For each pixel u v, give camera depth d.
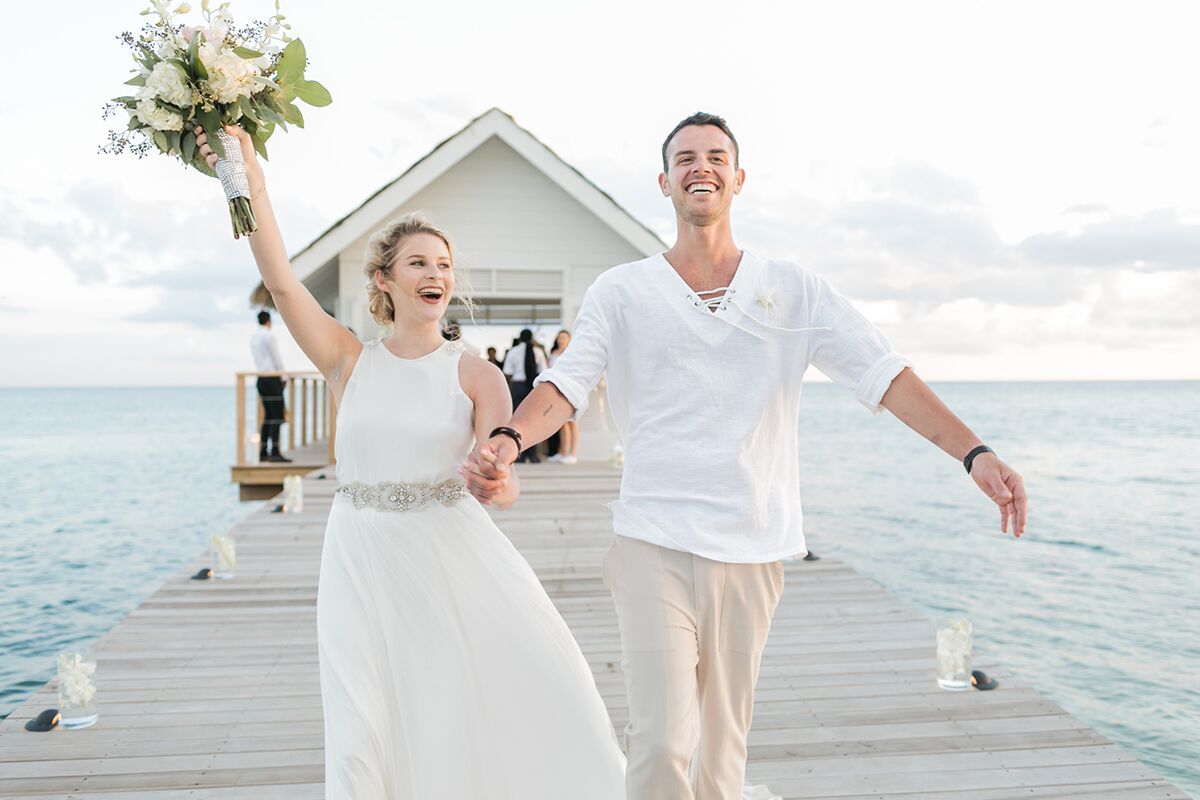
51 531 16.83
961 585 11.15
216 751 3.43
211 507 21.06
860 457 37.34
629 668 2.21
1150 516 18.12
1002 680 4.23
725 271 2.30
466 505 2.47
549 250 13.72
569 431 13.44
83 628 9.34
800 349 2.28
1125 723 6.02
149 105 2.18
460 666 2.34
